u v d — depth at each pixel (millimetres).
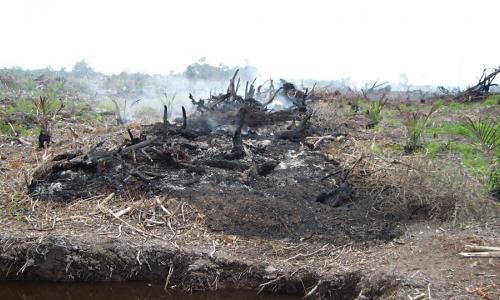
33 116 11602
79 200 6383
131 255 5266
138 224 5867
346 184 6855
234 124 9594
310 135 9523
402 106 15367
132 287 5164
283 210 6129
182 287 5125
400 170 6953
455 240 5312
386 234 5770
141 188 6641
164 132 8125
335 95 16922
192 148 8141
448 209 6195
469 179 6832
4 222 5719
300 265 5215
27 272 5195
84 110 13844
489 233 5547
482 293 4191
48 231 5570
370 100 17328
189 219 5969
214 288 5094
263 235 5750
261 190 6781
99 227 5754
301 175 7395
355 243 5621
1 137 9562
